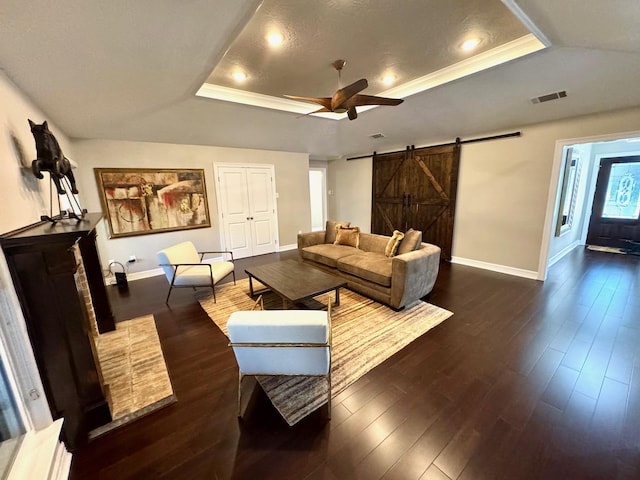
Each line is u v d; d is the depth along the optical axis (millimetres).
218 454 1514
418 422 1688
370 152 6613
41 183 2098
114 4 1370
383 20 2064
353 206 7367
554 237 4695
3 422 1356
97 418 1663
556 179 3836
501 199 4449
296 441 1580
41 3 1278
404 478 1366
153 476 1403
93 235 2707
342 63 2725
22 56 1669
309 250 4586
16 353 1357
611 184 5766
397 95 3547
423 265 3238
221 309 3352
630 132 3221
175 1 1404
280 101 3830
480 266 4859
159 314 3254
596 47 2203
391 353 2385
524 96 3268
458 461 1443
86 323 1580
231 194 5496
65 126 3334
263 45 2359
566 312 3074
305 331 1596
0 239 1284
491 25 2172
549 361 2232
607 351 2350
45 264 1408
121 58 1967
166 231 4828
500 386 1971
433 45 2459
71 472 1437
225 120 4051
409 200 5887
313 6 1881
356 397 1901
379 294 3365
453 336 2633
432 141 5273
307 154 6512
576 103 3250
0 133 1542
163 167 4676
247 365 1755
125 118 3469
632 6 1479
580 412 1727
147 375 2182
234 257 5707
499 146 4379
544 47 2314
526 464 1414
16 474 1213
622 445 1501
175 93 2926
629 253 5500
